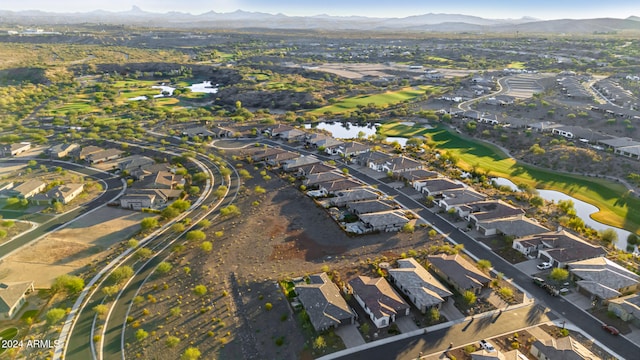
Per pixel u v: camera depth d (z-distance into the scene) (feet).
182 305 248.93
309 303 238.27
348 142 549.13
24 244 322.96
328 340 219.20
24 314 244.22
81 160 520.01
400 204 381.19
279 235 327.67
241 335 224.53
